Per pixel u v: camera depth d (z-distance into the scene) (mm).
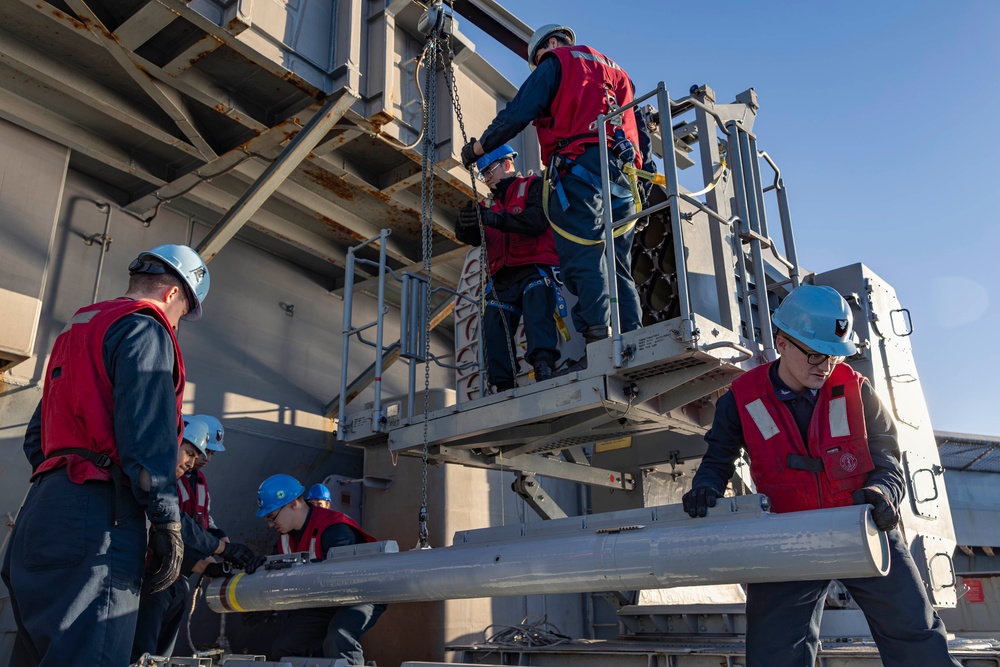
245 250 6559
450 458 4805
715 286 4188
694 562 2254
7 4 4324
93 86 4914
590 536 2527
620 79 4164
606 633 6895
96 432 2156
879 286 4852
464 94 5797
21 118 5035
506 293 4652
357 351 7219
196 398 5848
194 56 4531
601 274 3879
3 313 4707
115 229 5734
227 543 3471
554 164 3939
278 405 6395
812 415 2463
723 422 2646
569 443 4875
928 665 2254
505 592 2668
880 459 2400
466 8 5660
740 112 4730
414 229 6637
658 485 5855
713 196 4344
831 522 2051
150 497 2096
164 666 2877
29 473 4867
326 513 4551
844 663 3469
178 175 5723
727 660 3758
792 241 4715
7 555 2174
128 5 4273
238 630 5656
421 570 2855
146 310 2330
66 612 1966
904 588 2307
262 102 5105
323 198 6188
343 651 3990
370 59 5156
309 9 4793
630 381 3797
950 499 16016
